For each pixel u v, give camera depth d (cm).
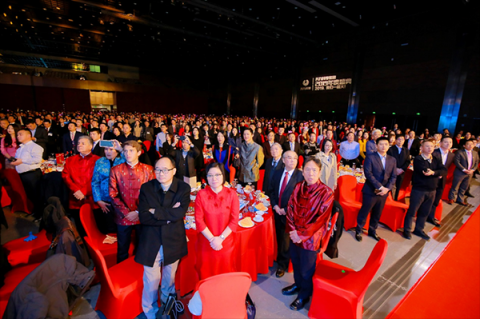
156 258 218
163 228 213
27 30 1575
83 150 317
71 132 568
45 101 2336
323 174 394
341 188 423
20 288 156
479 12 1068
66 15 1291
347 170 507
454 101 1167
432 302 253
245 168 433
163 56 2261
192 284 257
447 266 315
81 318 225
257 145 432
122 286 215
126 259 256
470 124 1122
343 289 204
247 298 235
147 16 1309
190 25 1440
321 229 224
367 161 361
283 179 287
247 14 1303
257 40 1725
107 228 316
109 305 215
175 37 1633
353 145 569
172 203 215
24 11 1236
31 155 386
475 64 1097
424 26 1280
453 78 1166
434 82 1266
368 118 1608
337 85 1778
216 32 1559
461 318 234
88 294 255
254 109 2727
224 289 150
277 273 292
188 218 270
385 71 1481
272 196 296
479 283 283
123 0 1133
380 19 1397
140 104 2866
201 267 230
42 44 1981
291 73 2244
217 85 3359
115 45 1936
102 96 2730
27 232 377
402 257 336
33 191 396
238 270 263
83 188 321
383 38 1461
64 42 1889
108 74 2816
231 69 2719
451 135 1182
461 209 511
